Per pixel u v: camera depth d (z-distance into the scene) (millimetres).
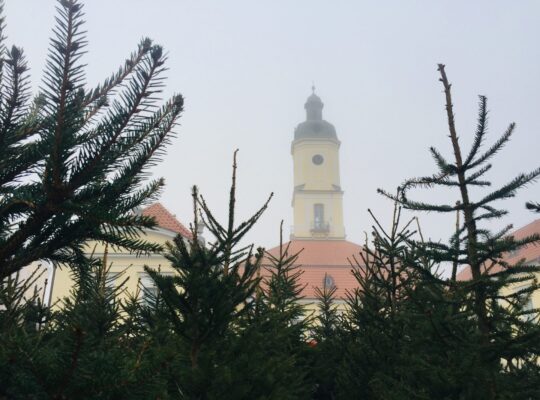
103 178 2213
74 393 2012
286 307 9719
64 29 1917
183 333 5016
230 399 4828
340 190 61344
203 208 5270
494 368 5301
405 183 5652
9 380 2035
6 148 2055
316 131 64125
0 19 1863
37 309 5395
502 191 5184
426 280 5652
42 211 2111
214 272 5062
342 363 8836
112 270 19766
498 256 5305
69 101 1983
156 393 2160
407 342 6406
